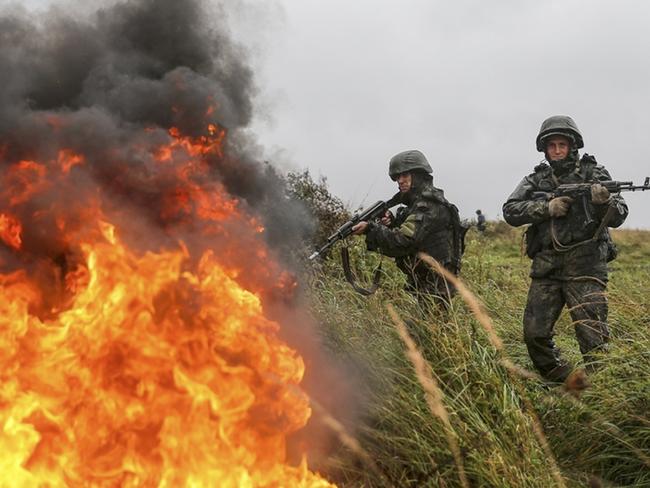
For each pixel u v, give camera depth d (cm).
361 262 696
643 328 445
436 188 513
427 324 432
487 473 306
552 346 489
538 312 489
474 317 470
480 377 378
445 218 508
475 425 336
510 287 714
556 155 496
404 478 319
